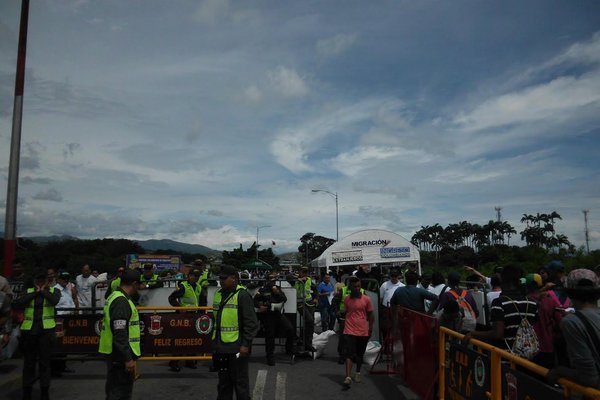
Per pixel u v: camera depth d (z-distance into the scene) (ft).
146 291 36.99
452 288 24.62
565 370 11.07
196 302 33.91
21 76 38.29
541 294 17.88
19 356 33.50
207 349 29.32
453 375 18.60
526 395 12.54
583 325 11.16
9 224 37.11
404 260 74.43
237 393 20.15
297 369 31.48
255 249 187.21
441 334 20.07
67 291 35.01
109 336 18.08
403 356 26.68
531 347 16.24
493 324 17.43
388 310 31.89
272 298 32.91
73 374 29.66
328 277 50.90
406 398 24.38
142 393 25.17
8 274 36.52
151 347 29.07
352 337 27.07
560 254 96.43
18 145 37.96
